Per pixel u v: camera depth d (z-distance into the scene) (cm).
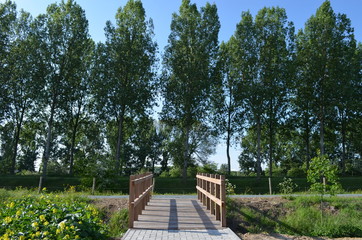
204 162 4375
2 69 3581
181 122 3681
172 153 4466
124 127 4338
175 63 3591
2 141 4031
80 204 963
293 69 3625
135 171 5578
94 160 2419
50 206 799
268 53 3700
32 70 3419
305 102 3888
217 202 969
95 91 3581
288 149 5219
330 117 4006
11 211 748
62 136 4697
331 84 3578
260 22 3794
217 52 3706
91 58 3766
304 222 1148
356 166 4394
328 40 3653
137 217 983
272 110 3784
